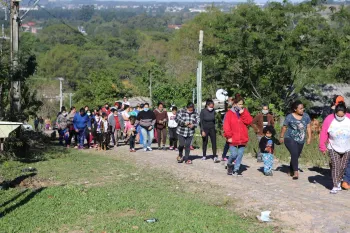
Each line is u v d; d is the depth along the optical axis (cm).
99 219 878
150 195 1048
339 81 2522
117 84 5525
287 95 2541
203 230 803
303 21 2448
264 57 2417
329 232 792
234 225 833
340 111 1019
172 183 1183
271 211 910
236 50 2422
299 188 1095
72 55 9844
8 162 1501
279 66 2377
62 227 837
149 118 1825
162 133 1850
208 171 1330
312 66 2462
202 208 938
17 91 1805
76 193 1070
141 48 9775
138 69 7825
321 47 2422
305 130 1177
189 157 1603
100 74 5622
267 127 1246
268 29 2466
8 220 870
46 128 4809
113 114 1978
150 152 1789
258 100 2462
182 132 1453
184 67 6109
